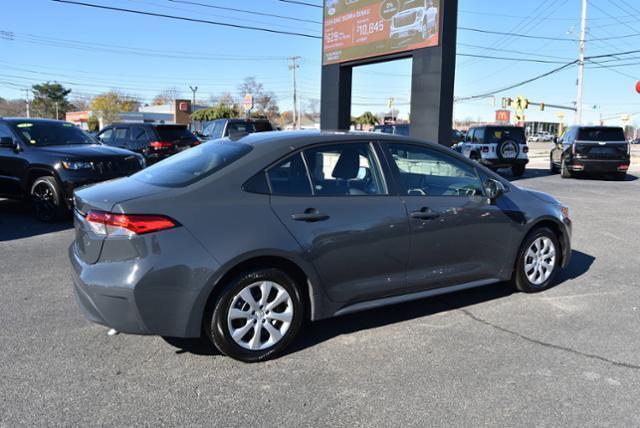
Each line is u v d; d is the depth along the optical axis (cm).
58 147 878
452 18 1305
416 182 436
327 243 380
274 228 361
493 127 1789
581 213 994
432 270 438
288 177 382
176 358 371
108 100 8369
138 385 333
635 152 4416
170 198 344
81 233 359
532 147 5084
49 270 580
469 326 434
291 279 372
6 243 708
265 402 315
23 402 311
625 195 1269
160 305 336
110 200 343
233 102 9006
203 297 342
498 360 372
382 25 1499
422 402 317
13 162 873
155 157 1327
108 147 923
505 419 299
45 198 842
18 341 395
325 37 1775
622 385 338
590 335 417
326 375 350
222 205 353
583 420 298
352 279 398
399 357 377
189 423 293
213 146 427
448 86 1330
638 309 476
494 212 467
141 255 331
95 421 293
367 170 418
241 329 360
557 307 479
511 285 520
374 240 400
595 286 542
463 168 464
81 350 381
